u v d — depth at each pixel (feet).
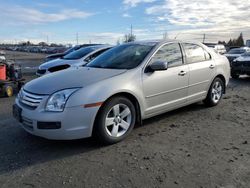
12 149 14.17
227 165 12.17
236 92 29.96
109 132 14.48
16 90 33.12
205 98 21.38
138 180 11.00
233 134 16.11
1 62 30.53
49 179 11.19
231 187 10.42
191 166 12.10
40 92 13.80
